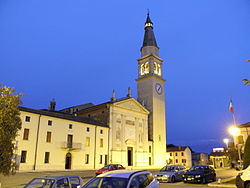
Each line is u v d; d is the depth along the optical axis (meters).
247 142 20.81
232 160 49.34
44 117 35.91
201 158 87.50
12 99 13.92
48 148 35.56
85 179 23.12
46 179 9.68
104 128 45.56
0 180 20.95
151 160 54.66
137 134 52.53
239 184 13.98
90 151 41.97
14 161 13.58
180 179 22.33
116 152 46.50
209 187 17.56
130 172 7.77
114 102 48.25
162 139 58.69
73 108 62.69
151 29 67.12
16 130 13.84
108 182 7.13
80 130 41.03
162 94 62.38
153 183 8.30
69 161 38.75
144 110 56.06
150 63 61.44
